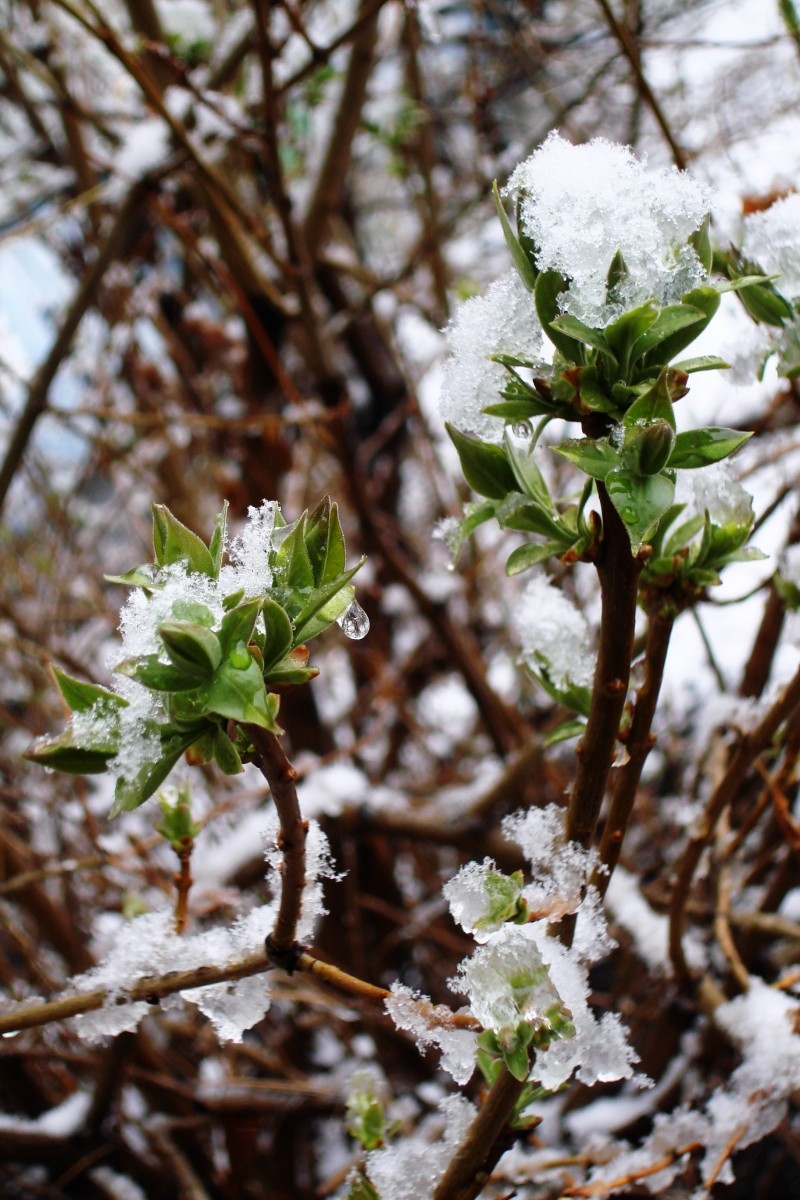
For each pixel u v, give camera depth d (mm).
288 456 820
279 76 733
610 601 288
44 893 608
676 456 279
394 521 969
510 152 896
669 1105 477
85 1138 532
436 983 741
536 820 321
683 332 276
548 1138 500
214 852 602
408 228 1217
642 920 481
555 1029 283
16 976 674
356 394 1059
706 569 306
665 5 794
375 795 671
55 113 921
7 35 750
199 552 272
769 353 326
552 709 780
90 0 542
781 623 448
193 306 862
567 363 278
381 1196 324
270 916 334
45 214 908
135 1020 334
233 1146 607
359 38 664
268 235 708
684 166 482
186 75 563
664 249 280
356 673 884
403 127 776
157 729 272
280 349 803
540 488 297
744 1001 397
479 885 295
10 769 750
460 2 901
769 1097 374
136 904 412
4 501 639
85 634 905
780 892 472
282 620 269
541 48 813
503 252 1002
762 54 718
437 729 880
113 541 999
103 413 633
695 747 607
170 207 783
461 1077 305
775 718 358
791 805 503
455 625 746
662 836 627
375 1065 631
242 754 282
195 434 863
